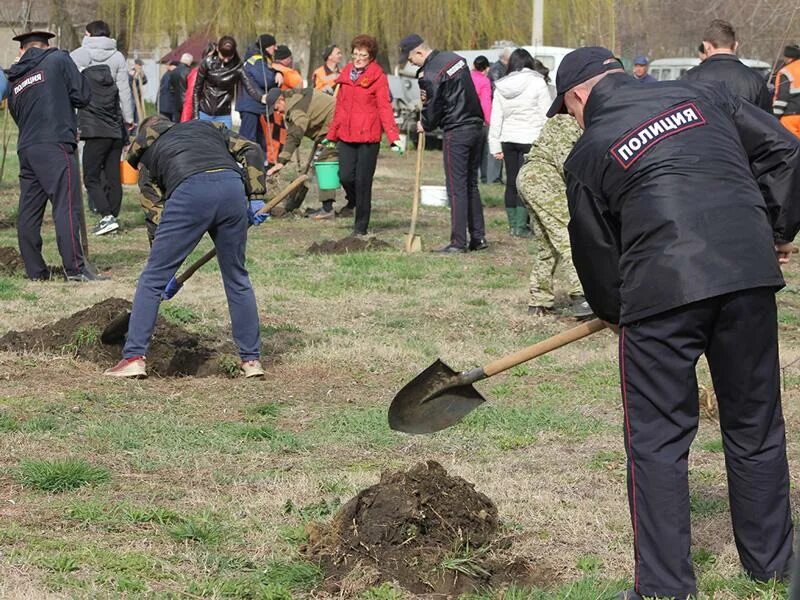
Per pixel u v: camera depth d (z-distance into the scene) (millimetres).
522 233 15070
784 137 4465
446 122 13328
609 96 4363
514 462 6273
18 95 11188
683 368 4188
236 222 7641
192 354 8328
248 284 7902
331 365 8391
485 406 7375
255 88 17609
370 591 4465
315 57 33344
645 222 4152
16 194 19047
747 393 4340
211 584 4488
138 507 5324
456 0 31969
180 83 23000
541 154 9930
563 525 5250
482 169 21219
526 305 10789
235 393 7578
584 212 4285
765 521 4477
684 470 4246
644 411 4242
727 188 4184
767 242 4195
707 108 4336
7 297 10461
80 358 8156
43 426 6598
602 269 4316
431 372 5199
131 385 7562
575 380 8156
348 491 5637
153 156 7574
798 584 2674
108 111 14758
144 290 7633
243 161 7816
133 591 4434
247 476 5898
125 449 6312
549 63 27922
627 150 4211
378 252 13508
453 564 4648
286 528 5109
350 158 14281
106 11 32406
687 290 4074
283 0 31531
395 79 30406
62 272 11891
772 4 14211
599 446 6605
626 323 4215
